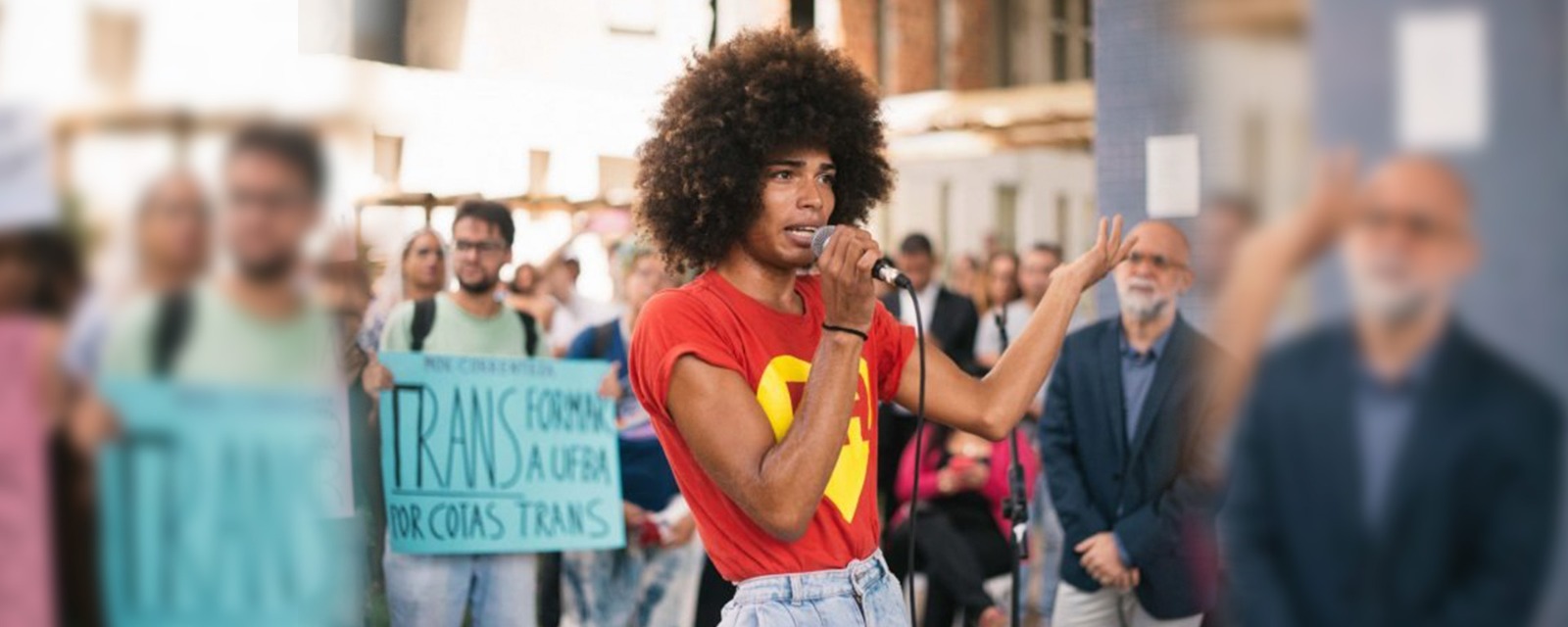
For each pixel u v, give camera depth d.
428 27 7.66
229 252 5.32
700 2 9.51
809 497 2.99
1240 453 4.48
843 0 12.77
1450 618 4.16
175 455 5.24
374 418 5.61
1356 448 4.29
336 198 5.59
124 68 5.52
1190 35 5.09
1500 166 4.21
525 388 5.89
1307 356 4.40
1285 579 4.37
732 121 3.31
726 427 3.07
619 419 6.20
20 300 5.16
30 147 5.28
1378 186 4.33
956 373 3.45
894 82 13.38
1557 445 4.16
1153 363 5.16
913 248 8.32
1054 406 5.35
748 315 3.23
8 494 5.11
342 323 5.50
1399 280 4.27
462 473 5.75
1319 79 4.46
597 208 7.48
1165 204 5.30
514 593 5.86
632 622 6.22
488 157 7.46
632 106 8.18
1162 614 5.08
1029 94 11.50
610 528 6.01
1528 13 4.16
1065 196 13.95
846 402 3.01
